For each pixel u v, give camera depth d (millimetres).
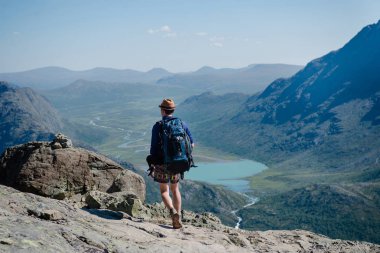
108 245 7957
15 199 9844
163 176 10711
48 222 8195
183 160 10516
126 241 8648
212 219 15914
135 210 13555
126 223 10508
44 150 15898
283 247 12719
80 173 16078
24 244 6539
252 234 13914
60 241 7230
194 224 14391
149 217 13930
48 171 15352
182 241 9719
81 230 8172
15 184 14883
